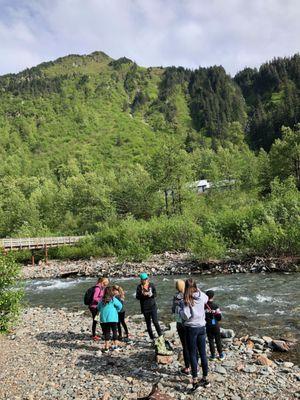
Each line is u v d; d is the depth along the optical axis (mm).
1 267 14898
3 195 119500
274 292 20453
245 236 34781
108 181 114562
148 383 9234
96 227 80250
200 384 8828
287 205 39750
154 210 75312
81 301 23469
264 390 8578
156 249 43938
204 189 94562
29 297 26188
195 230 42969
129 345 12281
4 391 9227
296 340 12242
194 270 31750
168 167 66625
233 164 121062
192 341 8852
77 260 49781
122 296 12688
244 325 14406
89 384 9344
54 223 91375
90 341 13203
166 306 19141
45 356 11797
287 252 31062
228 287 23047
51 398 8703
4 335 14625
